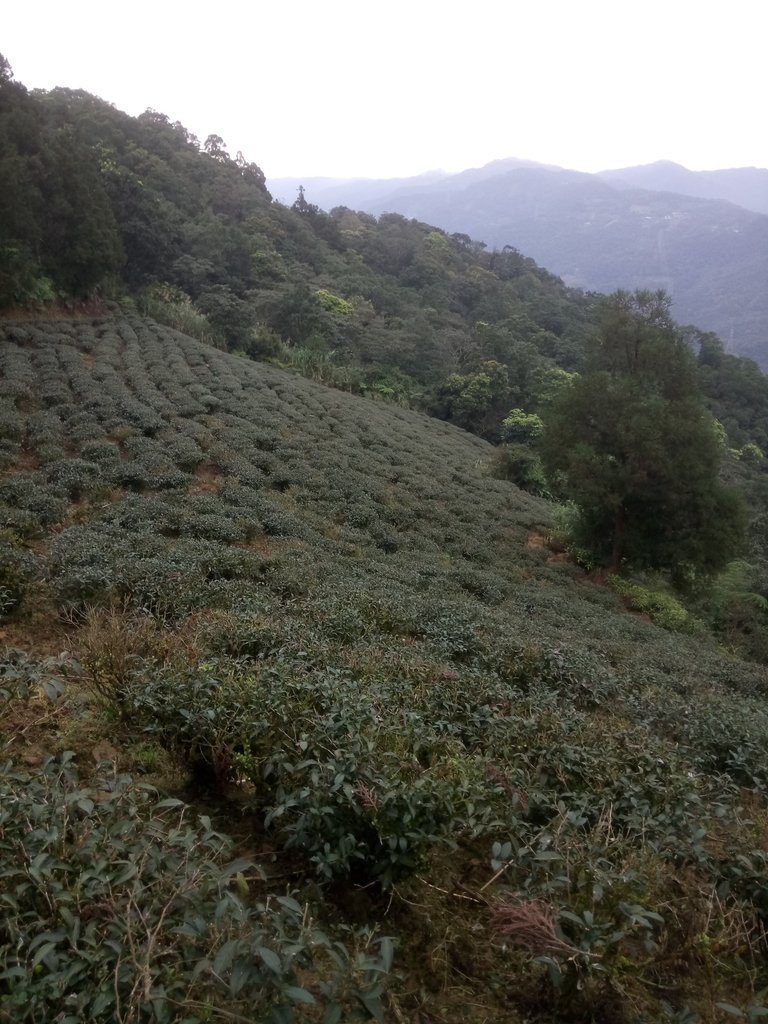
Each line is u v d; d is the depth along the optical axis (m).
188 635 6.05
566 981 2.82
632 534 18.88
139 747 4.44
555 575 18.45
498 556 19.02
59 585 7.51
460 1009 2.83
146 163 52.03
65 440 18.19
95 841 2.72
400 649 7.48
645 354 18.55
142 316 35.66
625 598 18.78
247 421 23.52
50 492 13.55
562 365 58.00
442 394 44.69
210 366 30.25
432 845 3.45
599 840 3.53
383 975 2.80
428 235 87.38
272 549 13.17
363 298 56.72
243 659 5.56
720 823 4.43
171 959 2.37
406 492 21.81
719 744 6.72
